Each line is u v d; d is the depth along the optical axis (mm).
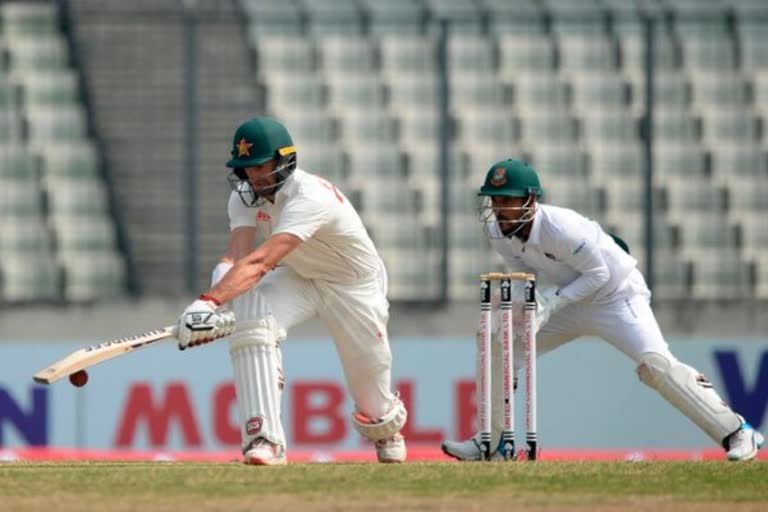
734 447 24969
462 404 41156
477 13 53750
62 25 52375
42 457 40094
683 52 53719
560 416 41531
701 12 52812
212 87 49938
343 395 40688
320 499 17203
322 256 21797
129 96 49906
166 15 45594
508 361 23922
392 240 49250
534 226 24453
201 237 46812
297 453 40500
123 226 48250
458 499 17391
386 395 23438
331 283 22219
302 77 52281
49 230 49438
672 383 25062
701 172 51594
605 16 46625
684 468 21188
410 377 41188
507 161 24469
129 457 40438
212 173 47562
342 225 21562
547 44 53906
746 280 49594
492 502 17156
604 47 53938
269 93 51594
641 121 52625
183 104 49500
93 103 50219
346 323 22422
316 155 51375
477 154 51375
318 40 53156
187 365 40812
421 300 43469
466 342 41344
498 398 24812
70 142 50469
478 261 48406
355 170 51219
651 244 43781
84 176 49812
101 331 43188
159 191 48062
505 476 19781
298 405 40594
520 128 52281
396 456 23969
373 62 53219
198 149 46625
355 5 53688
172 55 50188
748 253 49969
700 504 17219
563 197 51188
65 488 18172
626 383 41656
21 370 40781
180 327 20391
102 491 17844
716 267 49562
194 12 50781
